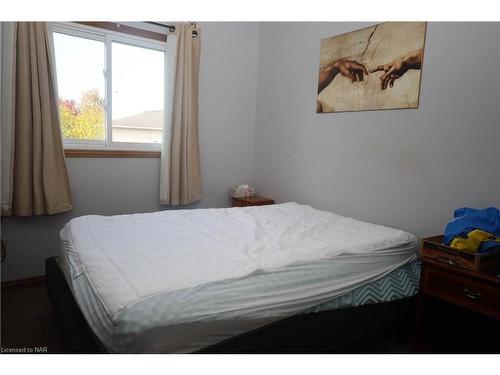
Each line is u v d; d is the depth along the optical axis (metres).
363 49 2.60
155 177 3.15
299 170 3.22
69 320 1.36
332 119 2.88
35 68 2.39
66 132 2.74
